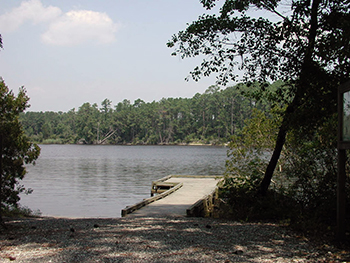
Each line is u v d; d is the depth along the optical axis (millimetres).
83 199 19812
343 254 5508
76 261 5031
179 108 123688
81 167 43250
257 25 9203
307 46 8789
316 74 8578
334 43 7961
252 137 12727
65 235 6750
